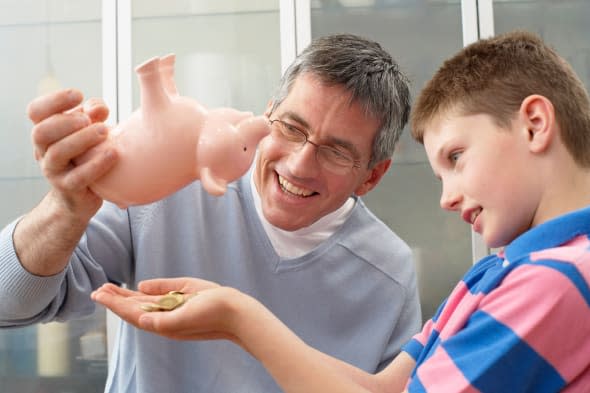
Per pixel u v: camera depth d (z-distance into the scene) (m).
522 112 0.65
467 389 0.58
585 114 0.67
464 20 1.82
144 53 1.88
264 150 0.96
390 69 0.98
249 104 1.87
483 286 0.65
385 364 1.14
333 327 1.10
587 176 0.66
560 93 0.67
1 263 0.76
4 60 1.89
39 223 0.73
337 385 0.62
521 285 0.59
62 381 1.83
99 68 1.89
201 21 1.88
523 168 0.65
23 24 1.90
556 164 0.65
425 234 1.83
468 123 0.68
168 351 1.01
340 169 0.95
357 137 0.93
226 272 1.06
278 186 0.97
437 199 1.83
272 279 1.08
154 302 0.69
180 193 1.07
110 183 0.64
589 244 0.59
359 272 1.12
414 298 1.19
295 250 1.10
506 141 0.65
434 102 0.73
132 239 1.05
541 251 0.61
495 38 0.75
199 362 1.01
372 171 1.09
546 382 0.58
